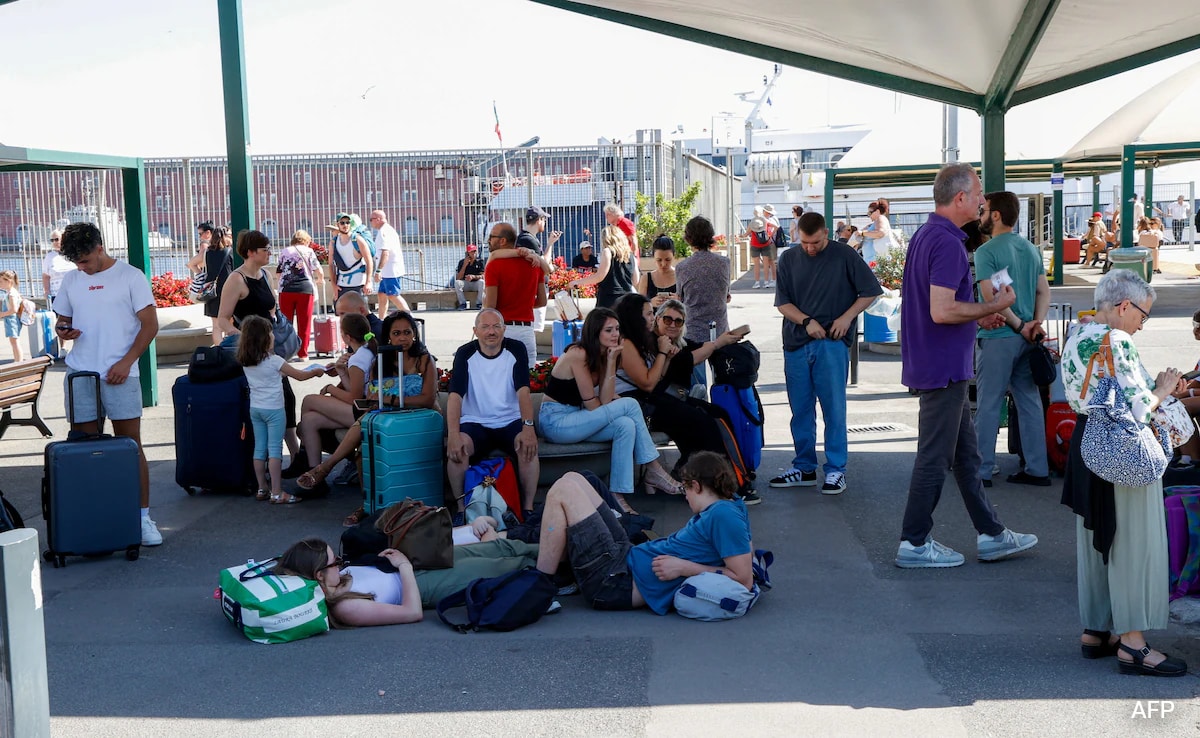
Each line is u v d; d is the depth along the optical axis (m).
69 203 19.67
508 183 22.89
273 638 5.06
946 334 5.75
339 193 22.89
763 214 27.30
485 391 7.09
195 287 16.17
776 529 6.88
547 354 16.05
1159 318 17.48
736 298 24.19
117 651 5.02
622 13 8.88
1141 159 21.73
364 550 5.59
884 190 29.09
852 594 5.62
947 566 5.99
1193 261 31.16
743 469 7.37
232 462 7.82
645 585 5.39
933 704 4.26
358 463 7.81
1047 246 27.20
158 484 8.41
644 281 9.84
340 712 4.30
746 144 39.94
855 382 12.50
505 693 4.45
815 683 4.49
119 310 6.82
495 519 6.25
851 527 6.87
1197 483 5.68
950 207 5.72
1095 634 4.65
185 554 6.61
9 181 19.56
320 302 20.47
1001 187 9.55
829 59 9.64
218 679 4.66
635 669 4.67
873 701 4.30
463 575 5.58
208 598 5.79
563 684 4.52
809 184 32.53
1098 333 4.40
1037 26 6.98
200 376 7.85
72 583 6.08
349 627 5.27
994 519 6.06
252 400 7.71
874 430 10.01
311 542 5.27
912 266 5.80
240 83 10.31
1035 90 9.40
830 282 7.61
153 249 20.98
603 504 5.61
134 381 6.88
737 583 5.25
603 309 7.25
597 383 7.27
